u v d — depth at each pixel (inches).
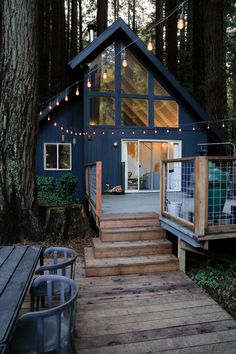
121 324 119.6
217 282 161.2
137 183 380.5
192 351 102.3
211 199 161.9
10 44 217.8
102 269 170.9
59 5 553.6
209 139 418.6
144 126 379.6
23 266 102.7
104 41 352.5
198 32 503.2
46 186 355.3
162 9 563.5
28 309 127.7
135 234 201.0
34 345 80.4
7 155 221.9
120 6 850.8
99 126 365.4
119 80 370.6
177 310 131.4
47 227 232.5
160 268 178.1
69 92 380.2
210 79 403.5
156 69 374.9
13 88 219.1
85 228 241.1
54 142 386.9
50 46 591.8
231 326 118.3
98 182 216.4
